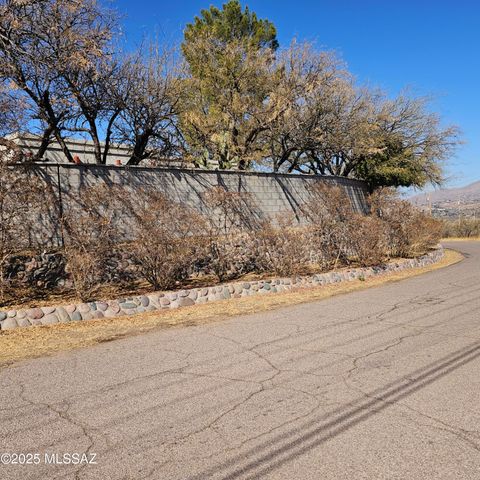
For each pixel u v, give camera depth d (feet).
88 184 34.60
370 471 9.56
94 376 16.30
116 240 33.19
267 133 60.18
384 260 48.29
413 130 80.94
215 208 42.09
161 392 14.48
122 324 25.05
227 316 26.71
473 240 109.19
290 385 14.74
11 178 28.89
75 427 12.10
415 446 10.55
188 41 63.46
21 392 14.89
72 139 57.82
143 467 10.00
